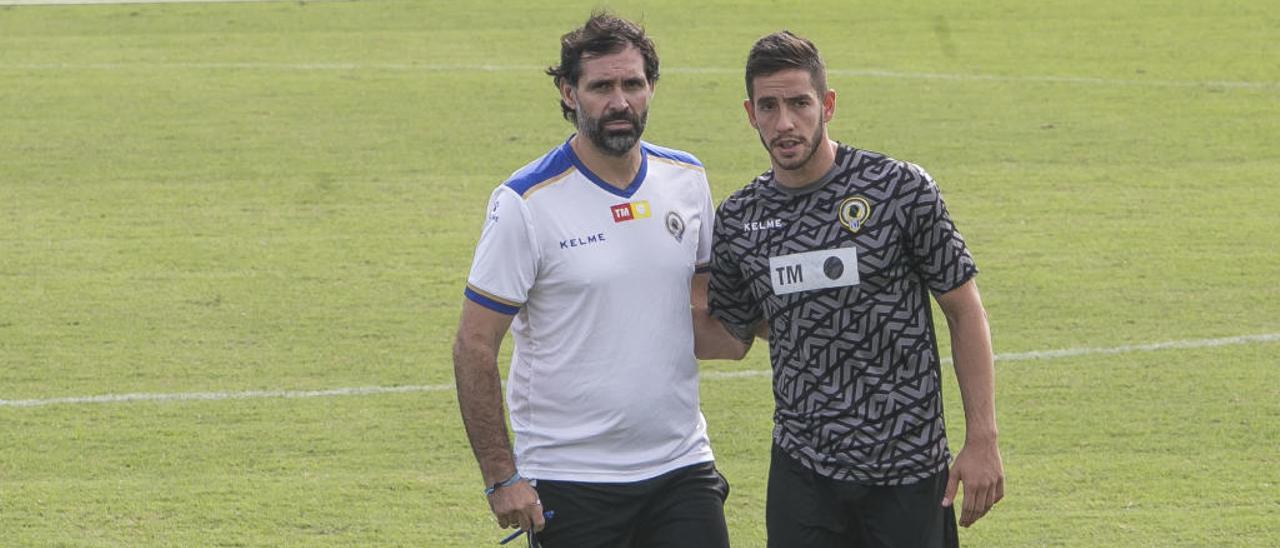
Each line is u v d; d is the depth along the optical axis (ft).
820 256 48.37
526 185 49.85
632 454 51.44
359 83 178.19
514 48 196.44
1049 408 85.97
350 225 125.59
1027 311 103.50
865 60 187.21
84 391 90.27
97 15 216.74
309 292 108.99
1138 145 148.05
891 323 48.44
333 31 206.69
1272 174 137.59
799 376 49.75
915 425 49.01
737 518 72.08
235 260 116.57
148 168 143.54
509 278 49.55
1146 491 74.18
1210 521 70.38
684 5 221.05
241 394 89.76
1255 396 87.25
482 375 49.62
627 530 52.08
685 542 52.01
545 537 52.24
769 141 47.93
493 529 71.05
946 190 133.90
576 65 49.06
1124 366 92.79
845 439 49.16
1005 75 178.60
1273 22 203.41
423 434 83.51
